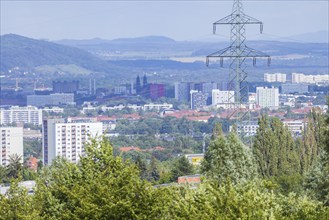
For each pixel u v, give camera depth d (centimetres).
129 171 9756
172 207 9500
